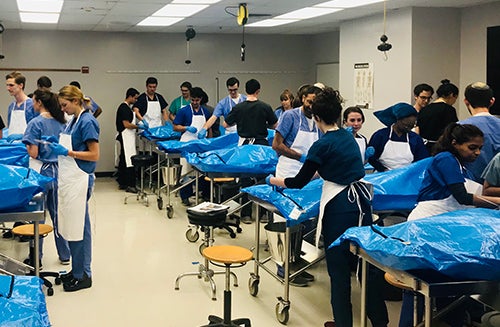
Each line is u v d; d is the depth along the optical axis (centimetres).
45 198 452
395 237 238
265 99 1109
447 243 225
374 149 421
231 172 524
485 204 288
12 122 584
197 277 473
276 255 434
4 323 182
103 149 1029
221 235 606
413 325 316
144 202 788
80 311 402
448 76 713
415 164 373
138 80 1038
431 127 502
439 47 707
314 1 652
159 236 605
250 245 569
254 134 589
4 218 349
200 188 752
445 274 224
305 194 377
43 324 192
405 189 363
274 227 443
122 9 718
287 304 380
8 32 960
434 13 702
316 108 324
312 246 474
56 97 448
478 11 682
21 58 973
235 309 407
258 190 407
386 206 362
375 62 773
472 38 694
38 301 202
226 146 659
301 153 450
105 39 1012
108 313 399
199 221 446
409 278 232
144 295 433
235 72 1088
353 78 827
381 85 762
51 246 561
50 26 922
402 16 711
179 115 769
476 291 224
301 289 445
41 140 439
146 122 864
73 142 419
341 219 318
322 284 456
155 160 848
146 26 930
